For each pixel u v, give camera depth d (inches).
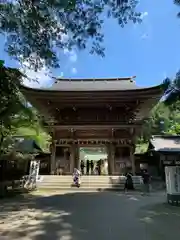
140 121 1232.2
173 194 558.3
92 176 1079.6
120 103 1251.2
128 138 1222.9
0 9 434.6
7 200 649.0
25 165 991.6
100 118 1279.5
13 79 593.9
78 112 1286.9
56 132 1240.2
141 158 1249.4
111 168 1187.9
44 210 483.8
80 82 1529.3
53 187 984.9
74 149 1227.9
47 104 1254.9
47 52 510.9
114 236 295.3
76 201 624.4
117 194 804.6
